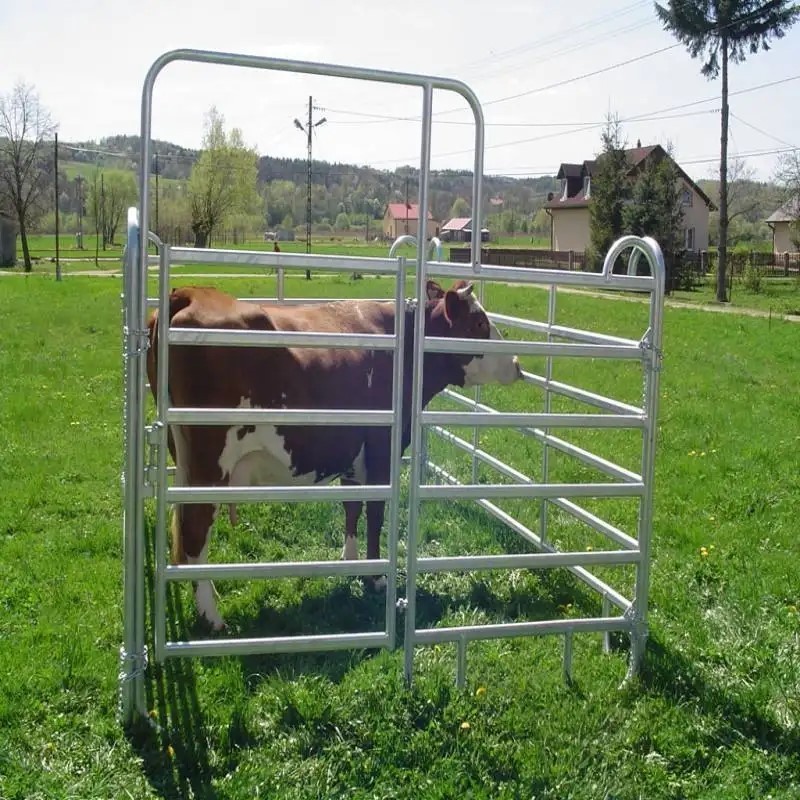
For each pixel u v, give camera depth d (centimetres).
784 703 409
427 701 391
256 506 661
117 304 2348
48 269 4994
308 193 4466
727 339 2012
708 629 489
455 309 566
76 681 401
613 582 556
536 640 471
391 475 405
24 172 5669
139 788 332
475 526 644
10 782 326
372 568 404
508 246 7931
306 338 385
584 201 5719
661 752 373
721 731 388
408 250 1950
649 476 441
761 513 711
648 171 4144
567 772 352
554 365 1481
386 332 548
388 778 342
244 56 358
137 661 370
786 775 360
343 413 396
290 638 395
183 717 377
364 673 416
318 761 351
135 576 366
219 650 386
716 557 604
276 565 391
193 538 461
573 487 429
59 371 1255
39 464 764
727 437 984
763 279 4269
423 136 386
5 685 389
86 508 659
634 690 420
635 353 437
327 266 384
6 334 1645
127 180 8719
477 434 723
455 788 333
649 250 437
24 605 482
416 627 485
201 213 6825
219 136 7100
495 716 388
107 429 913
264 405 473
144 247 354
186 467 466
